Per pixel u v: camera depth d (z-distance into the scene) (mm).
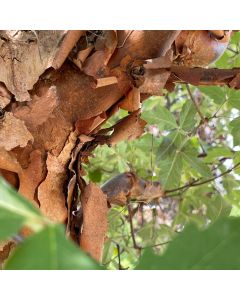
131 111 292
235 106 393
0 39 255
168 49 275
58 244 87
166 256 97
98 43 266
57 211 276
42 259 85
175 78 294
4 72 256
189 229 99
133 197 385
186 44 293
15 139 258
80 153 287
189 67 292
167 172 409
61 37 257
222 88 392
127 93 279
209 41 294
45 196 270
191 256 96
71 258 86
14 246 249
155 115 413
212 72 290
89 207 280
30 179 266
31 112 260
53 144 268
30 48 260
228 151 458
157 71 272
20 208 96
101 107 274
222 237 98
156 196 400
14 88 259
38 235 87
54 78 265
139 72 270
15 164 260
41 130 265
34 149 265
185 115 410
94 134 296
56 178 273
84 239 280
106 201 286
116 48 269
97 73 266
